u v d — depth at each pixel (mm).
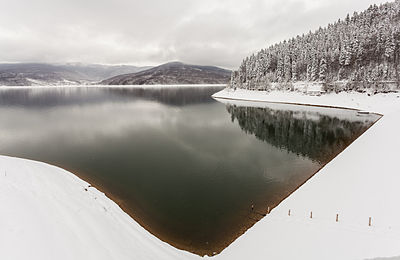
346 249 12867
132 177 29594
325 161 34812
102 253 12172
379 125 44438
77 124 62938
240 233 18891
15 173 20844
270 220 18469
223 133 53656
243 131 55781
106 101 126000
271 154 38750
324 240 14086
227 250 16172
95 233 13922
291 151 40219
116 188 26547
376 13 163625
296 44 155625
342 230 14742
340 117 69500
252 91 135875
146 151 40125
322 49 131750
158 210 22312
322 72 114938
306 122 64500
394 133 34250
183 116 76312
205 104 110312
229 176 30109
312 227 15844
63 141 46250
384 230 13859
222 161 35562
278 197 24453
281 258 13406
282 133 53500
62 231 12828
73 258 10984
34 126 60281
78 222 14477
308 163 34250
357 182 20891
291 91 116312
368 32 131250
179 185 27562
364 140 36344
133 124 63219
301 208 19047
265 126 61031
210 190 26344
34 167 25062
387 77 96750
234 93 145875
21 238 11070
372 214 15680
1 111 87688
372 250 12344
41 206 14961
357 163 26141
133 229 17000
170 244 17375
